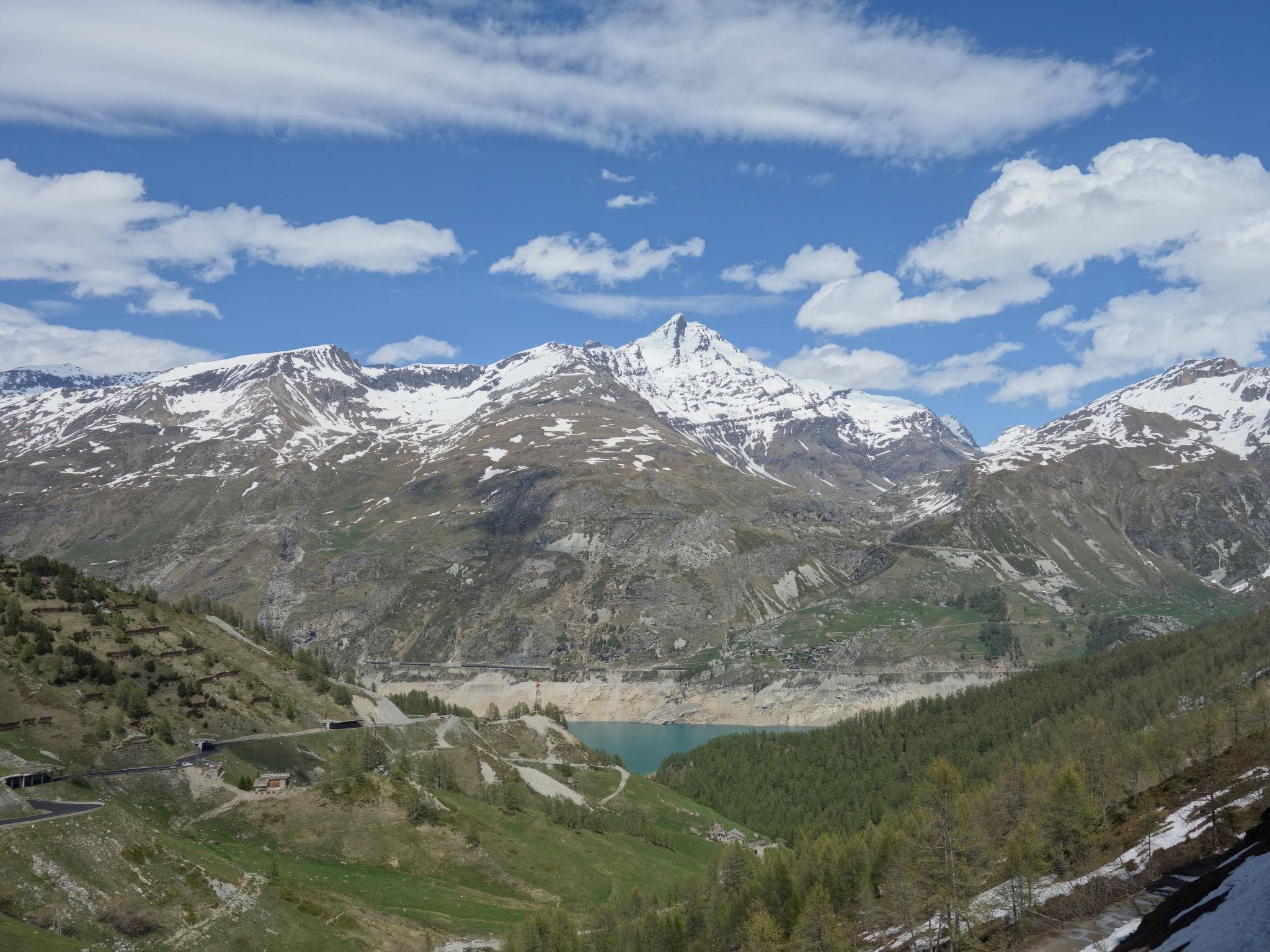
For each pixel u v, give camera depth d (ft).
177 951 439.63
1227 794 529.86
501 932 582.35
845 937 493.77
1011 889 478.59
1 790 550.36
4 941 394.11
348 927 521.24
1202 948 311.68
